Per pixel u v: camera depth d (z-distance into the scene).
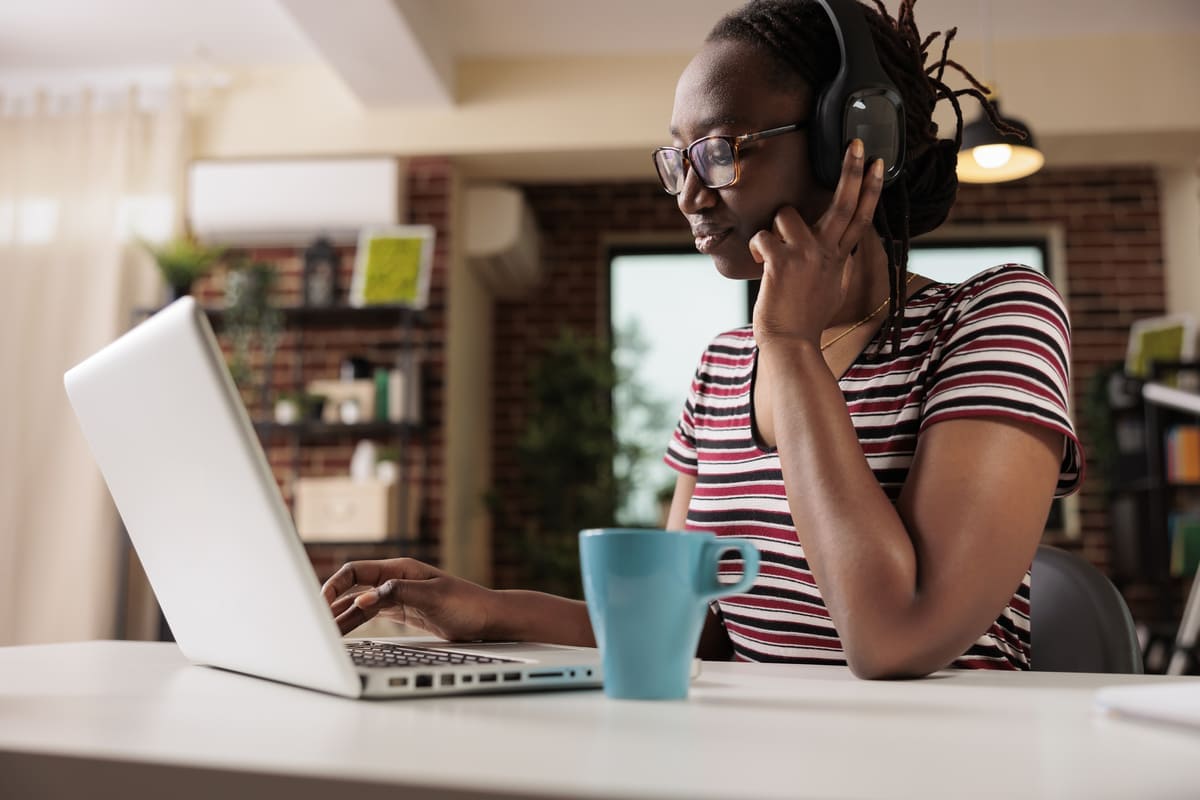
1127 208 5.54
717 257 1.02
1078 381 5.45
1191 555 4.77
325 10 3.78
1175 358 4.96
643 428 5.41
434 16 4.26
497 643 0.98
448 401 4.70
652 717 0.57
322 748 0.46
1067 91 4.45
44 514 4.57
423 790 0.39
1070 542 5.29
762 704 0.62
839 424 0.83
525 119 4.65
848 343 1.09
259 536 0.61
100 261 4.70
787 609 1.04
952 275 5.65
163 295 4.74
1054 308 0.93
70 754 0.45
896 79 1.01
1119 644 1.06
